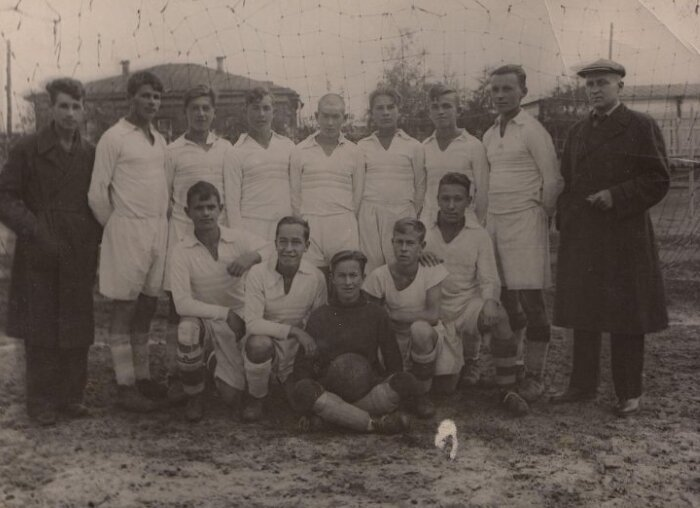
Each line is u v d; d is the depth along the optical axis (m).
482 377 3.33
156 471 2.45
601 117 3.01
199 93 2.99
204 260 2.93
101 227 3.00
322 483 2.37
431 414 2.91
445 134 3.07
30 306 2.89
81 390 3.03
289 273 2.88
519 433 2.79
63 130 2.88
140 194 2.95
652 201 2.96
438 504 2.23
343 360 2.79
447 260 3.04
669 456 2.64
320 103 2.99
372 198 3.05
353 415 2.73
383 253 3.07
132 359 3.10
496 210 3.10
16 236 2.93
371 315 2.83
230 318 2.90
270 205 3.03
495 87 3.04
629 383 3.08
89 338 2.97
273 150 3.03
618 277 3.01
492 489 2.33
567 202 3.09
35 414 2.87
